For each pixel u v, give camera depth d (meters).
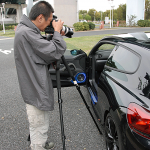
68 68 2.19
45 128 2.03
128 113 1.70
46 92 1.79
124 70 2.14
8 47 12.88
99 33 19.62
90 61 3.55
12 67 7.18
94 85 3.35
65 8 32.59
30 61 1.73
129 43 2.29
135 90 1.81
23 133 2.91
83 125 3.06
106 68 2.57
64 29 1.96
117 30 22.77
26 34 1.68
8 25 46.12
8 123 3.20
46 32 1.91
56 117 3.34
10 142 2.70
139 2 32.03
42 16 1.75
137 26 31.50
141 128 1.57
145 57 1.90
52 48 1.71
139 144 1.58
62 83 3.41
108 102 2.14
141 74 1.84
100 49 3.59
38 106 1.81
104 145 2.56
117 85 2.09
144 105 1.61
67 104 3.81
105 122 2.34
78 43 12.33
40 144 2.03
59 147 2.56
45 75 1.79
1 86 5.06
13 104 3.92
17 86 5.03
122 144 1.77
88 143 2.61
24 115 3.45
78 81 3.43
